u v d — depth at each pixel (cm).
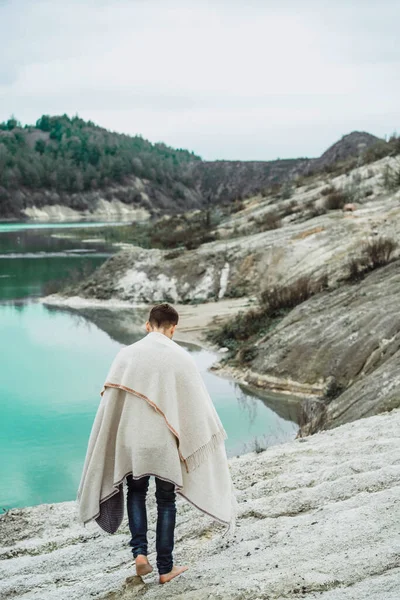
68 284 3566
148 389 373
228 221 5300
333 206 3934
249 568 388
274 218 4078
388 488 516
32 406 1584
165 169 19500
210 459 381
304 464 655
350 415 1209
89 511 375
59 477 1149
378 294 1916
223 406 1631
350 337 1733
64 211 14862
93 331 2545
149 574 415
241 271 3114
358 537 408
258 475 642
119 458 372
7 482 1125
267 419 1507
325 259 2839
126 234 6738
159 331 403
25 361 2059
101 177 17038
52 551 526
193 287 3128
